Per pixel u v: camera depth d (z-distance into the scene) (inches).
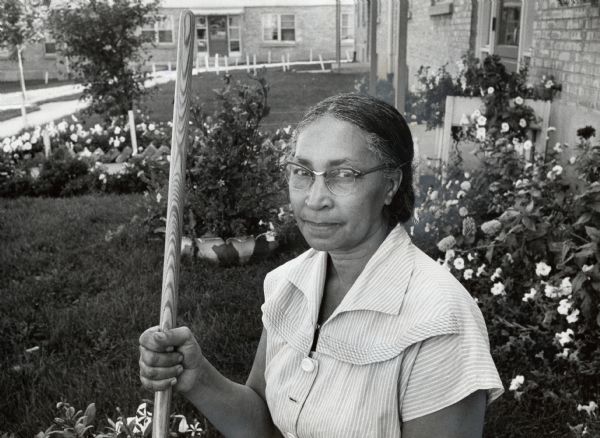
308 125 54.0
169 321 54.3
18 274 218.8
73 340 169.9
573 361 131.9
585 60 238.1
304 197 54.2
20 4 562.9
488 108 265.7
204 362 58.7
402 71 268.1
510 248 161.5
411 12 604.1
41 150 378.3
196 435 117.4
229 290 199.3
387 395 51.7
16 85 1028.5
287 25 1267.2
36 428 129.7
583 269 135.3
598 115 225.8
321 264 59.2
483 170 214.1
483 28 400.2
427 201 212.5
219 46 1261.1
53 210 301.7
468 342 50.6
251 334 168.9
